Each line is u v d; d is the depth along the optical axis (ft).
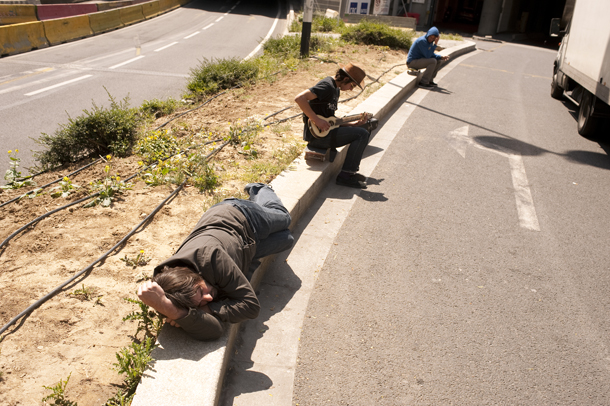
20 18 64.23
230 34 69.10
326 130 15.72
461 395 8.54
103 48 55.11
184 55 51.11
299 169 16.15
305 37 40.06
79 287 9.81
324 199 15.94
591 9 25.11
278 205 10.94
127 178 15.69
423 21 97.09
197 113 25.02
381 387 8.57
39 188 15.15
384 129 24.23
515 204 16.49
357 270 12.07
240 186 15.11
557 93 34.83
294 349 9.33
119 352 8.18
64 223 12.50
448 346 9.70
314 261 12.33
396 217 14.99
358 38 49.83
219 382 7.48
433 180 18.12
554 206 16.52
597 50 22.98
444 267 12.46
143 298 7.23
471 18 119.65
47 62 45.85
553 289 11.85
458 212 15.62
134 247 11.43
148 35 66.49
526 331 10.30
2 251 11.12
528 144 23.47
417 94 33.17
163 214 13.15
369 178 17.90
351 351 9.38
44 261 10.73
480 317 10.64
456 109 29.63
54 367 7.77
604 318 10.89
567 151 22.72
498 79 42.01
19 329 8.52
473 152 21.62
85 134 19.58
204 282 7.70
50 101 31.78
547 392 8.75
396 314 10.53
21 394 7.23
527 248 13.69
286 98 27.86
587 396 8.73
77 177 16.47
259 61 38.63
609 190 18.21
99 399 7.24
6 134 25.17
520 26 107.24
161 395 6.90
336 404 8.15
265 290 11.02
